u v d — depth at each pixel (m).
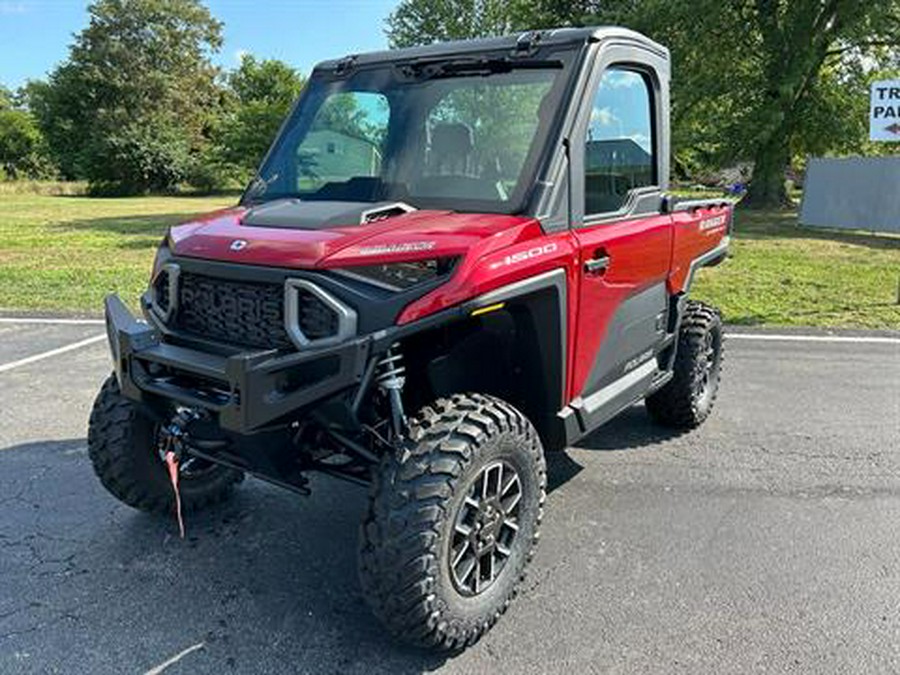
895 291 10.30
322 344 2.61
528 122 3.28
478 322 3.14
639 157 3.91
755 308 9.21
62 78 61.44
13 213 27.56
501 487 2.94
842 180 18.59
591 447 4.89
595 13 24.53
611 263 3.52
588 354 3.48
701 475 4.48
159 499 3.75
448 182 3.31
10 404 5.64
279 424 2.71
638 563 3.50
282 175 3.78
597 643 2.93
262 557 3.55
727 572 3.44
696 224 4.62
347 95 3.81
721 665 2.80
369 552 2.67
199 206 34.00
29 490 4.21
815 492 4.26
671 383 4.96
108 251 14.89
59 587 3.28
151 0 61.34
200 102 65.50
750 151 23.48
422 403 3.18
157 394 2.97
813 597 3.24
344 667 2.79
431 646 2.77
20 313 8.94
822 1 21.98
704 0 21.06
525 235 2.98
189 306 3.04
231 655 2.85
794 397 5.92
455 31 35.97
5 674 2.73
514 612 3.12
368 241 2.74
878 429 5.25
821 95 23.50
